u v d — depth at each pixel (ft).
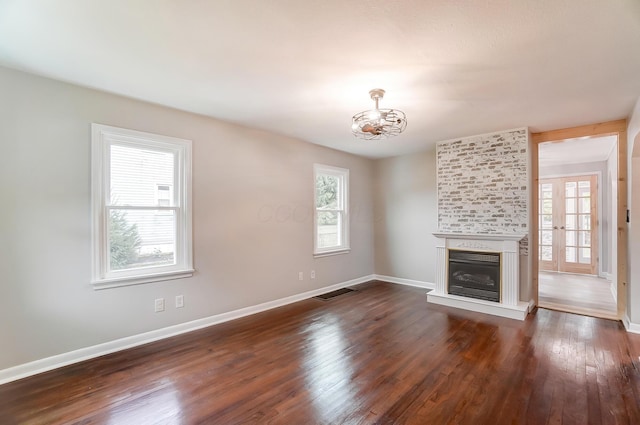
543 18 5.90
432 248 17.99
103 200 9.55
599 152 18.35
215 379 7.99
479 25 6.15
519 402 6.95
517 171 13.47
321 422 6.31
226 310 12.51
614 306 14.17
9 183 8.05
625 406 6.77
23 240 8.23
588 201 21.50
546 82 8.75
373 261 20.66
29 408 6.80
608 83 8.80
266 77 8.54
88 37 6.63
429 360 8.99
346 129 13.66
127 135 9.96
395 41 6.74
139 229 10.39
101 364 8.80
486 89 9.25
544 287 18.19
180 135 11.21
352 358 9.15
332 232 17.95
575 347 9.82
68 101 8.92
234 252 12.82
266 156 14.11
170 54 7.36
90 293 9.25
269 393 7.34
